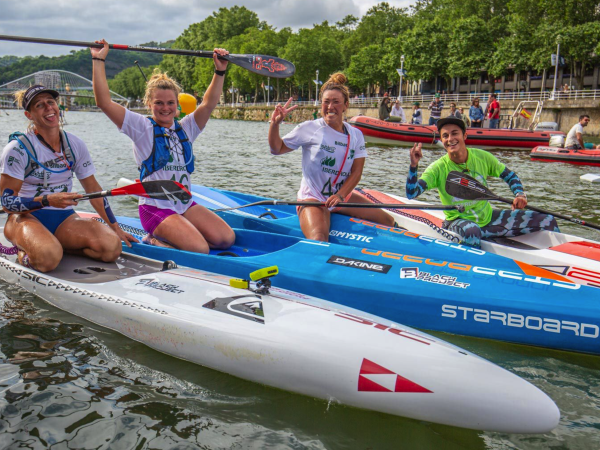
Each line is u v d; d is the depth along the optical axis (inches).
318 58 2169.0
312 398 106.6
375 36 2252.7
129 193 148.2
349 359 103.1
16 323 136.6
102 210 167.8
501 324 130.3
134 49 164.2
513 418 92.7
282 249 162.9
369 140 753.0
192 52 170.4
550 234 177.0
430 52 1612.9
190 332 117.4
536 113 1126.4
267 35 2598.4
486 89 1918.1
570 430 98.3
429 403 97.0
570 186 379.2
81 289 139.6
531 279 135.3
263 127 1560.0
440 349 103.5
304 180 183.6
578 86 1359.5
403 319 140.1
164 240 171.2
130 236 171.9
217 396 107.1
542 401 93.4
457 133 170.1
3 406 101.0
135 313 126.6
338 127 176.2
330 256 154.6
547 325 125.9
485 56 1476.4
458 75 1552.7
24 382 109.6
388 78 1860.2
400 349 103.3
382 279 143.3
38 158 151.3
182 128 171.2
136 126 160.7
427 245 164.7
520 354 127.3
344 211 191.9
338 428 98.0
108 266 155.8
